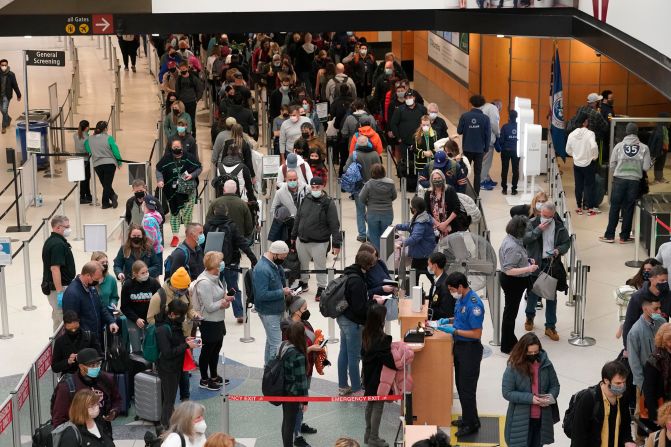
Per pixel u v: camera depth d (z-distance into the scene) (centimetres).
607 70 3503
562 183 3150
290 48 4128
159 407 1825
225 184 2428
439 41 4706
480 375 2070
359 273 1906
